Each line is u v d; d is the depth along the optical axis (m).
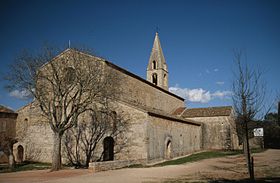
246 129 13.98
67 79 25.36
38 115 32.59
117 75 30.23
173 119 32.44
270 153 34.31
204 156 32.88
